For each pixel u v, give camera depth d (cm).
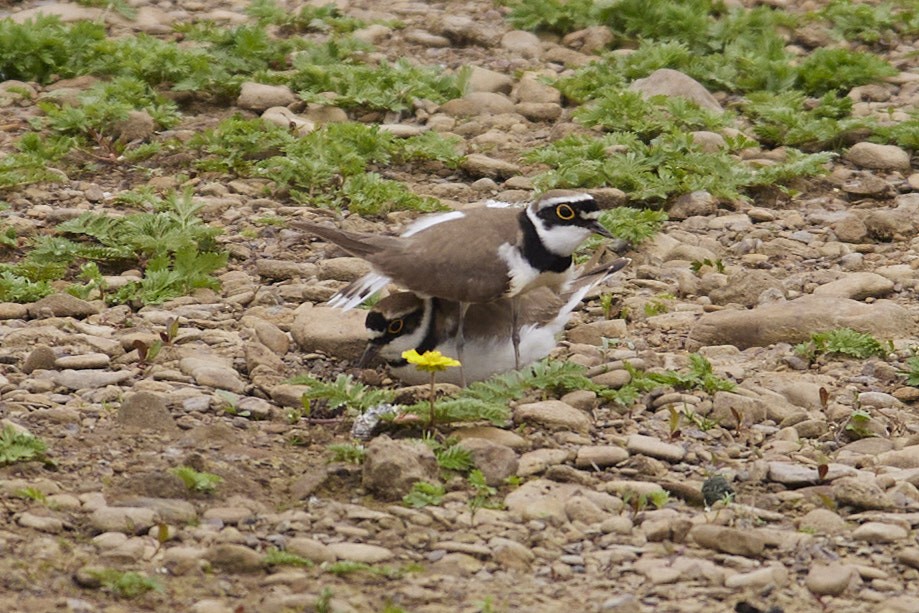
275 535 955
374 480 1014
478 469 1042
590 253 1512
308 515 981
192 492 1001
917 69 2109
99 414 1116
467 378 1214
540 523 984
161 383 1175
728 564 947
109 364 1217
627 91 1833
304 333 1266
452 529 976
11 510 962
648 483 1040
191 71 1909
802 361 1269
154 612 866
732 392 1187
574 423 1118
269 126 1762
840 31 2220
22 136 1750
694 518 998
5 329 1280
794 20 2216
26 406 1116
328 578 909
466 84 1933
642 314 1377
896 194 1700
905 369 1246
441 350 1194
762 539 963
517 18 2197
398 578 911
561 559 946
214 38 2034
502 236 1174
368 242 1198
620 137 1739
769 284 1406
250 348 1229
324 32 2162
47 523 944
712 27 2139
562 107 1947
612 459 1072
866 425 1138
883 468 1080
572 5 2186
